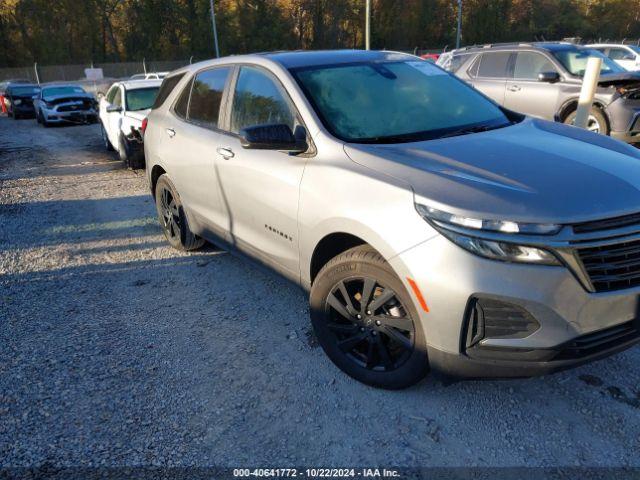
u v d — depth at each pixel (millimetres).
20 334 3840
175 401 2994
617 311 2402
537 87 9180
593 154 2877
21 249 5793
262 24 60438
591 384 2990
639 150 3098
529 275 2301
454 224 2395
